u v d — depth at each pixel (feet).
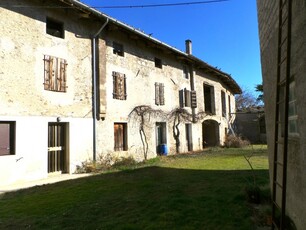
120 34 43.60
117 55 42.68
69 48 35.27
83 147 35.91
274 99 15.10
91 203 19.06
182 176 28.50
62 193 22.81
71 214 16.78
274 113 15.24
